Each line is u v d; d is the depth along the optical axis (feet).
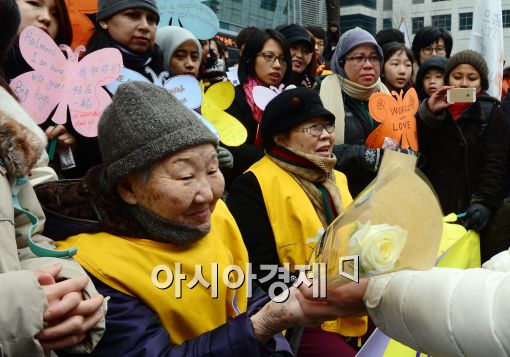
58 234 5.94
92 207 6.00
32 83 7.78
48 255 5.16
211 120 9.99
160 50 10.50
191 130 5.66
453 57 14.03
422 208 4.81
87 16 11.16
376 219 4.83
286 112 8.76
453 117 12.70
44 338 4.51
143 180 5.66
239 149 10.99
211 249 6.17
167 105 5.74
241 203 8.73
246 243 8.54
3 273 4.54
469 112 12.93
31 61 7.77
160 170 5.62
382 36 18.15
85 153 8.61
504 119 12.86
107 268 5.66
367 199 4.99
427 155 12.97
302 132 8.75
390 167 4.97
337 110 12.25
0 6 5.59
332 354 8.32
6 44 5.76
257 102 10.96
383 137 11.23
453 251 8.52
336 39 22.88
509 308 4.21
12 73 8.41
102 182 5.95
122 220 5.86
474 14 17.98
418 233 4.80
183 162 5.63
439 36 18.25
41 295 4.47
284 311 5.37
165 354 5.47
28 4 8.57
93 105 8.14
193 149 5.66
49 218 6.00
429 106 12.55
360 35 12.44
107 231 5.87
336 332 8.54
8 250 4.72
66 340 4.62
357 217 4.94
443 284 4.56
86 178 6.14
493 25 17.62
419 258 4.75
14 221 5.18
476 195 12.47
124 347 5.46
